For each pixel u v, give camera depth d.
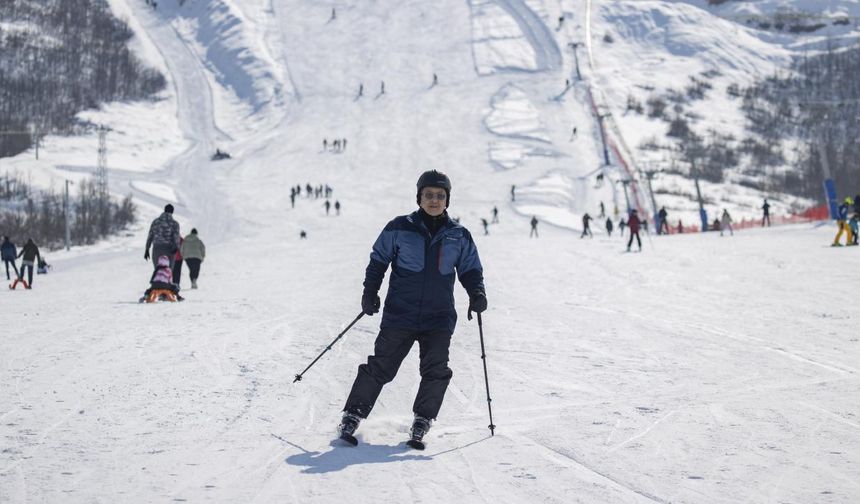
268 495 3.39
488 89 115.88
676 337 8.80
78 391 5.82
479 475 3.69
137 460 3.97
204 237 58.44
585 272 18.94
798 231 35.19
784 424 4.69
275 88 124.44
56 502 3.29
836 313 10.72
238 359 7.40
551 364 7.16
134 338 8.83
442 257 4.50
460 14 146.50
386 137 98.69
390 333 4.48
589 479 3.61
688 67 157.88
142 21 166.75
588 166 86.56
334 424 4.87
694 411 5.09
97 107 122.38
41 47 147.38
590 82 124.44
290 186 80.06
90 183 78.12
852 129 136.50
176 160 97.50
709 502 3.27
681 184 96.06
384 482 3.58
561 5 156.50
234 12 155.00
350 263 24.58
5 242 22.61
